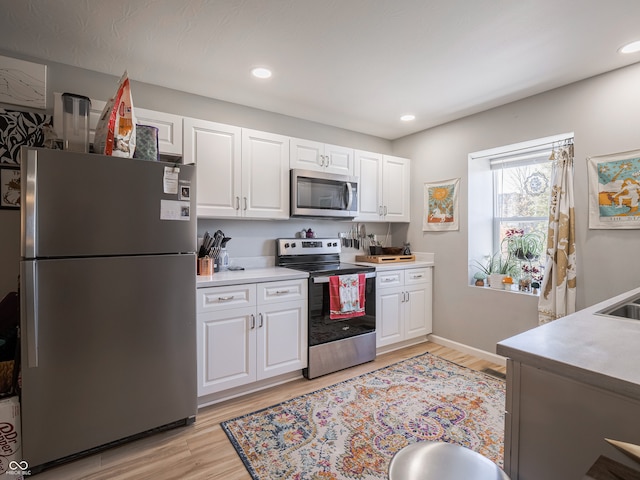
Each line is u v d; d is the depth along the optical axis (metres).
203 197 2.39
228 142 2.49
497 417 2.05
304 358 2.58
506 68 2.24
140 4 1.61
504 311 2.87
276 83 2.47
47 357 1.55
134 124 1.83
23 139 2.03
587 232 2.35
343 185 3.07
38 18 1.71
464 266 3.18
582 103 2.39
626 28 1.78
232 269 2.76
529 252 3.00
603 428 0.80
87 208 1.63
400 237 3.84
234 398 2.30
